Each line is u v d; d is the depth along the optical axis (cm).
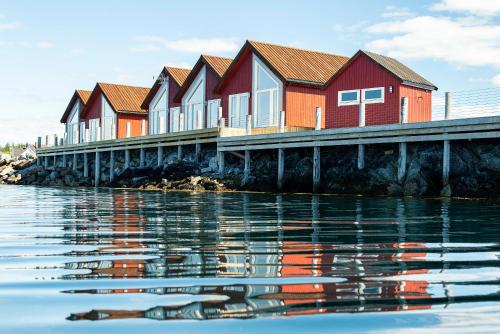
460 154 1560
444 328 236
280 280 336
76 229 662
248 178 2059
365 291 305
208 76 2984
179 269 377
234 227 684
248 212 949
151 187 2319
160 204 1197
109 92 3822
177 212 953
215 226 696
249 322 242
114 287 316
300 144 1892
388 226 698
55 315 254
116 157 3134
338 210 1000
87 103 4022
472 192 1498
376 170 1706
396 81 2136
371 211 974
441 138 1536
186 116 3136
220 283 327
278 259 423
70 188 2555
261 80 2638
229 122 2802
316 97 2619
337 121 2317
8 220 795
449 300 286
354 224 726
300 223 737
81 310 263
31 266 392
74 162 3516
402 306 272
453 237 578
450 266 393
